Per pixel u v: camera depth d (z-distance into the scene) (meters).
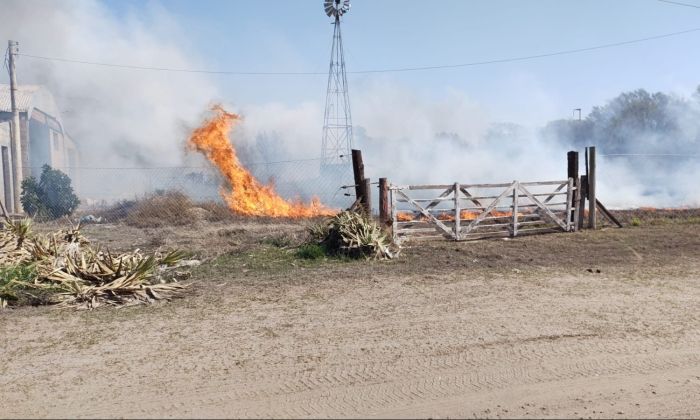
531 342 6.18
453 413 4.59
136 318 7.14
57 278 8.28
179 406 4.66
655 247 12.61
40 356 5.78
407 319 7.05
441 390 4.99
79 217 20.84
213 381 5.14
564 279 9.38
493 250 12.25
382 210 12.98
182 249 12.44
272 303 7.87
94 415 4.50
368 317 7.15
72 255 9.48
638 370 5.46
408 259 11.19
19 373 5.34
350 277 9.56
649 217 18.14
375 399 4.81
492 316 7.16
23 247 10.11
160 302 7.95
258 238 14.14
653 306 7.64
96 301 7.83
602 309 7.49
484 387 5.06
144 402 4.72
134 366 5.50
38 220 20.02
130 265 8.77
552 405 4.74
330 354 5.82
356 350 5.94
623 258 11.32
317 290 8.64
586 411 4.64
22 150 27.97
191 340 6.27
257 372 5.35
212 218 19.31
